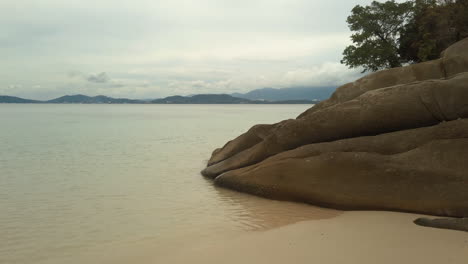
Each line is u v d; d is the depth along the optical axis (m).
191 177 18.23
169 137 41.34
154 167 21.27
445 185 10.27
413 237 8.46
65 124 65.06
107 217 11.57
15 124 63.69
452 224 8.99
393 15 33.22
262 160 15.67
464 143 10.55
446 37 28.28
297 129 14.57
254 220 11.04
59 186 16.09
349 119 13.36
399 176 11.02
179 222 11.01
